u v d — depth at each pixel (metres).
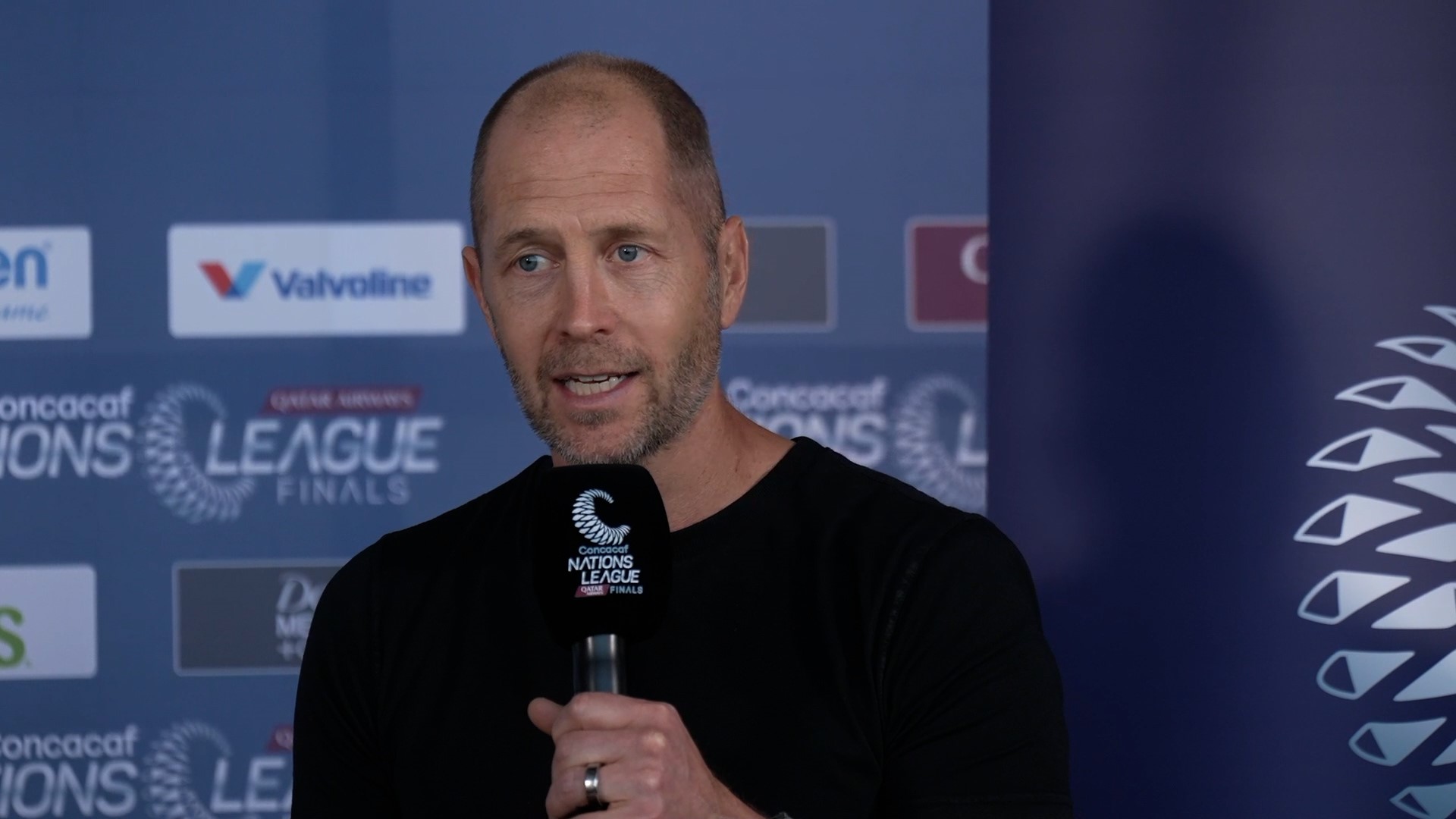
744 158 9.10
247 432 9.21
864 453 9.17
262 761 9.24
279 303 9.19
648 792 3.45
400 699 4.89
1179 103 6.91
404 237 9.17
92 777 9.18
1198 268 6.89
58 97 9.09
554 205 4.21
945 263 9.13
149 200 9.12
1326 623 6.84
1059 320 6.97
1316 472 6.84
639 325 4.27
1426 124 6.79
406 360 9.21
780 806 4.41
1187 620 6.89
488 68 9.13
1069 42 6.96
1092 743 6.92
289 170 9.14
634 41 9.07
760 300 9.14
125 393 9.17
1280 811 6.86
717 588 4.69
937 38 9.09
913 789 4.43
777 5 9.08
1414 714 6.80
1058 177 6.98
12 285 9.11
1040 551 6.98
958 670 4.48
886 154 9.12
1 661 9.13
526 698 4.70
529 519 5.02
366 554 5.29
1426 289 6.79
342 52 9.12
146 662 9.20
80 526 9.16
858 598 4.61
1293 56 6.85
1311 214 6.84
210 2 9.09
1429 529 6.80
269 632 9.23
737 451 4.89
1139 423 6.93
